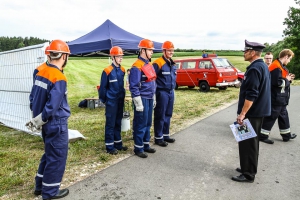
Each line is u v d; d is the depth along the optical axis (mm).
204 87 13750
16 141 5406
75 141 5254
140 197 3062
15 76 5781
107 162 4141
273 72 4777
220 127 6324
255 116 3293
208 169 3857
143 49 4211
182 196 3082
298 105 9062
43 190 2969
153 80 4352
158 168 3893
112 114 4406
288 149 4695
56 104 2674
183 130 6055
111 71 4332
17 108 5914
